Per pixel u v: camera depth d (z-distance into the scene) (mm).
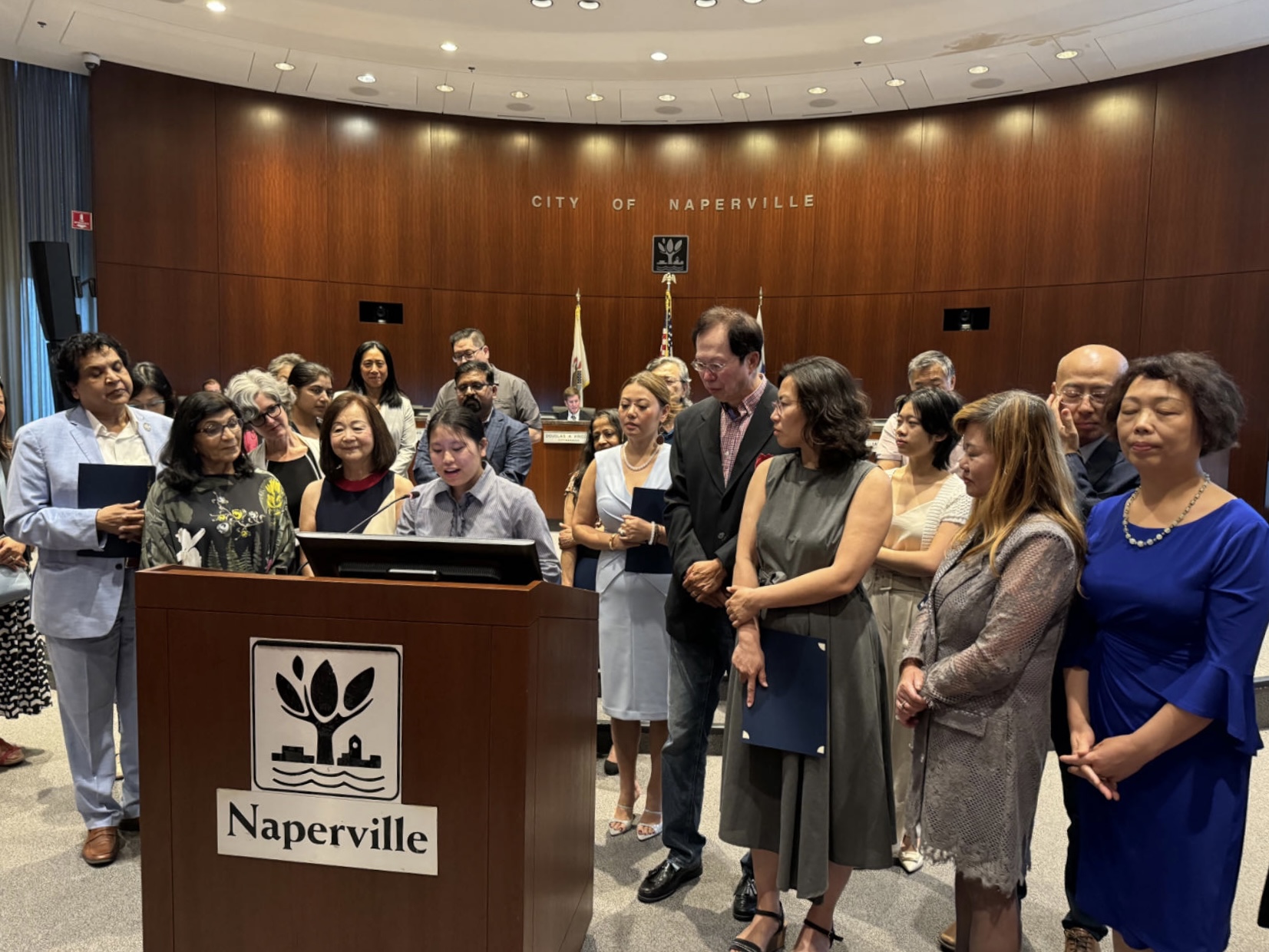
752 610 1957
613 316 9359
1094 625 1725
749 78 7996
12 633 3057
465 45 7441
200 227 8289
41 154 7871
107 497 2512
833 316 9047
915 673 1838
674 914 2367
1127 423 1617
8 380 7832
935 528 2613
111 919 2283
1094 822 1699
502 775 1441
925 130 8695
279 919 1520
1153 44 7152
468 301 9195
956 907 1883
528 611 1417
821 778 1928
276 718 1478
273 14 6902
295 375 3850
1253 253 7316
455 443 2373
